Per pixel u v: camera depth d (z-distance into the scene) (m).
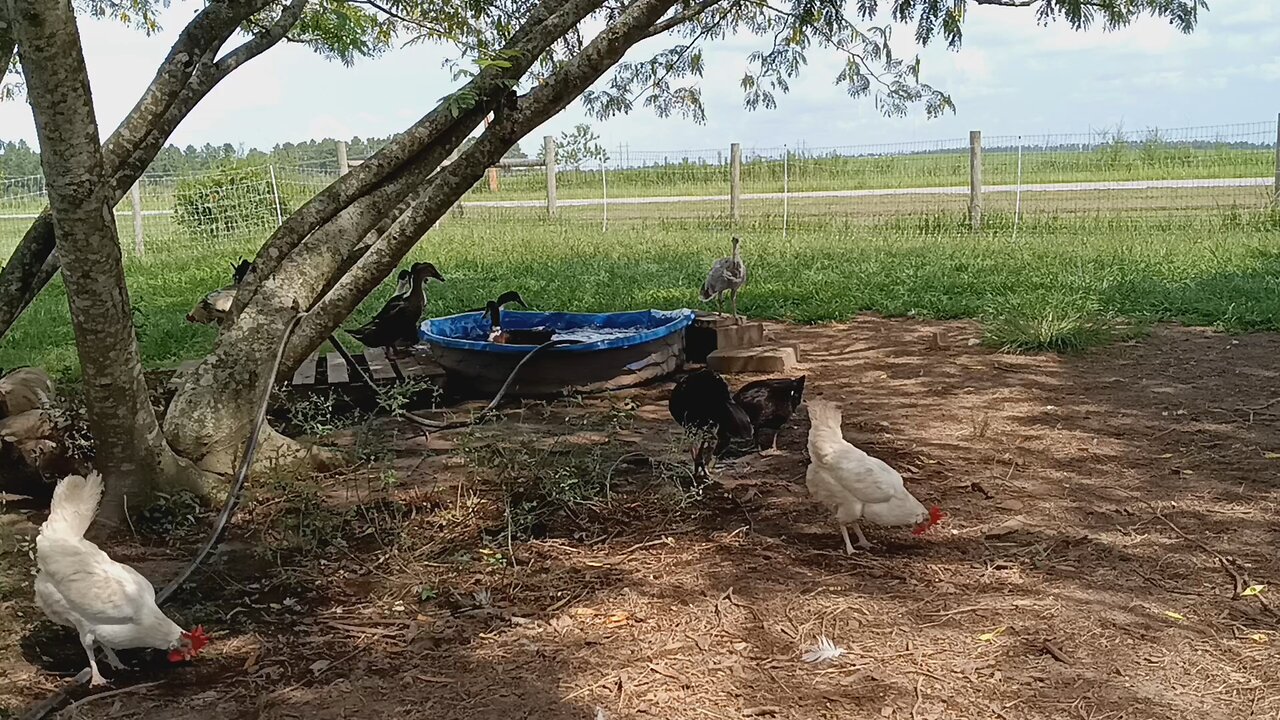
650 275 14.23
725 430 5.85
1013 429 6.92
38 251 5.91
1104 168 24.58
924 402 7.73
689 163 26.81
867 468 4.69
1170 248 14.96
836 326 11.00
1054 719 3.42
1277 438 6.50
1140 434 6.71
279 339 5.79
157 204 25.02
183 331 10.80
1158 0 9.45
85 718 3.56
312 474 6.03
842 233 19.66
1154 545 4.87
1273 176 21.44
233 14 5.98
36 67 4.38
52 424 5.71
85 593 3.70
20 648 4.09
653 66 11.05
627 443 6.72
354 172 5.98
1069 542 4.91
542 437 6.85
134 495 5.28
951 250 16.09
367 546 5.07
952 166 25.69
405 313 8.24
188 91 6.36
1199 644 3.90
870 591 4.42
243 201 23.34
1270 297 10.91
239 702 3.68
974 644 3.93
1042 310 10.05
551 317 9.77
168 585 4.55
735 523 5.26
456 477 6.09
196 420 5.68
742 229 20.97
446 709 3.57
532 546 5.00
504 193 29.64
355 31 8.59
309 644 4.08
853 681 3.68
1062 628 4.03
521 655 3.93
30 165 32.00
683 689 3.65
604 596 4.42
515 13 8.45
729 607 4.28
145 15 11.48
